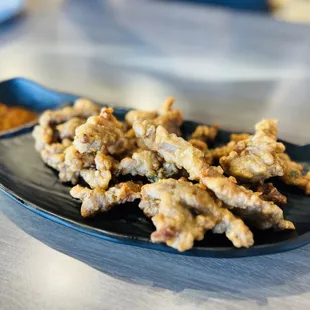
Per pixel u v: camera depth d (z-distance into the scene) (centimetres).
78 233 27
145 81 48
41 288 23
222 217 24
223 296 23
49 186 30
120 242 24
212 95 46
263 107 44
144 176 29
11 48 54
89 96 44
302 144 35
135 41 59
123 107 40
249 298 23
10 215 28
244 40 61
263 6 83
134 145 30
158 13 70
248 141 29
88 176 28
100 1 74
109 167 28
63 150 32
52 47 55
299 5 99
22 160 33
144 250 26
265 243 24
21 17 65
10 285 23
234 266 25
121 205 27
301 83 49
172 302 23
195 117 41
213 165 30
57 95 41
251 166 27
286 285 24
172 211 23
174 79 49
